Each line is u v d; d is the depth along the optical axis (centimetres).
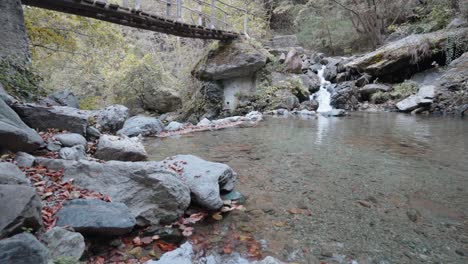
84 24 993
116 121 738
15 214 185
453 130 712
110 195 282
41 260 157
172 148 596
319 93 1327
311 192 364
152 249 244
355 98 1203
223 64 1225
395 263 225
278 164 479
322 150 564
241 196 353
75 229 226
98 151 456
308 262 227
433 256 233
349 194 356
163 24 917
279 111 1114
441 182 388
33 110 470
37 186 276
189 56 1730
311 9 1967
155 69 1334
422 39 1174
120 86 1306
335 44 1967
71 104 636
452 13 1327
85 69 1347
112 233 242
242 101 1264
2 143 334
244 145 616
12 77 531
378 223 286
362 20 1692
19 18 598
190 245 251
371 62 1266
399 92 1143
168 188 288
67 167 312
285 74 1311
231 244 253
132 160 469
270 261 214
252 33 1752
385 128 766
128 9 773
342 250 243
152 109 1307
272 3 2091
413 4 1630
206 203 308
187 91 1388
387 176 416
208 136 722
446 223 284
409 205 324
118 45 1148
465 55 1064
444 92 1008
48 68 1262
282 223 288
